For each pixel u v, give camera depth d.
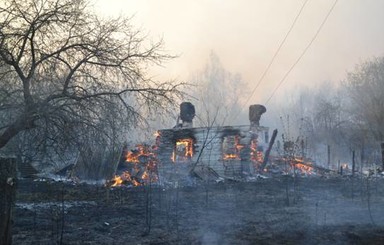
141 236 7.09
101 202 11.99
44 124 11.73
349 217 8.70
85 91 12.31
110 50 12.63
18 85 11.82
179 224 8.23
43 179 19.25
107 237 7.04
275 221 8.36
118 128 12.31
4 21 11.45
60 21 11.96
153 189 15.26
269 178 19.09
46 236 7.14
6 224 4.73
